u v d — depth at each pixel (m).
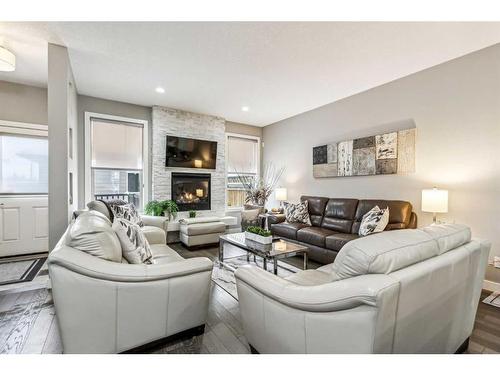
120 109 4.46
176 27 2.32
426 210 2.86
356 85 3.71
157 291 1.53
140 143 4.71
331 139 4.52
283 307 1.19
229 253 3.99
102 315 1.39
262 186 6.04
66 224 2.65
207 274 1.73
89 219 1.63
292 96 4.18
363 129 3.96
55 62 2.62
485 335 1.79
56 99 2.62
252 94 4.09
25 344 1.66
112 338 1.43
